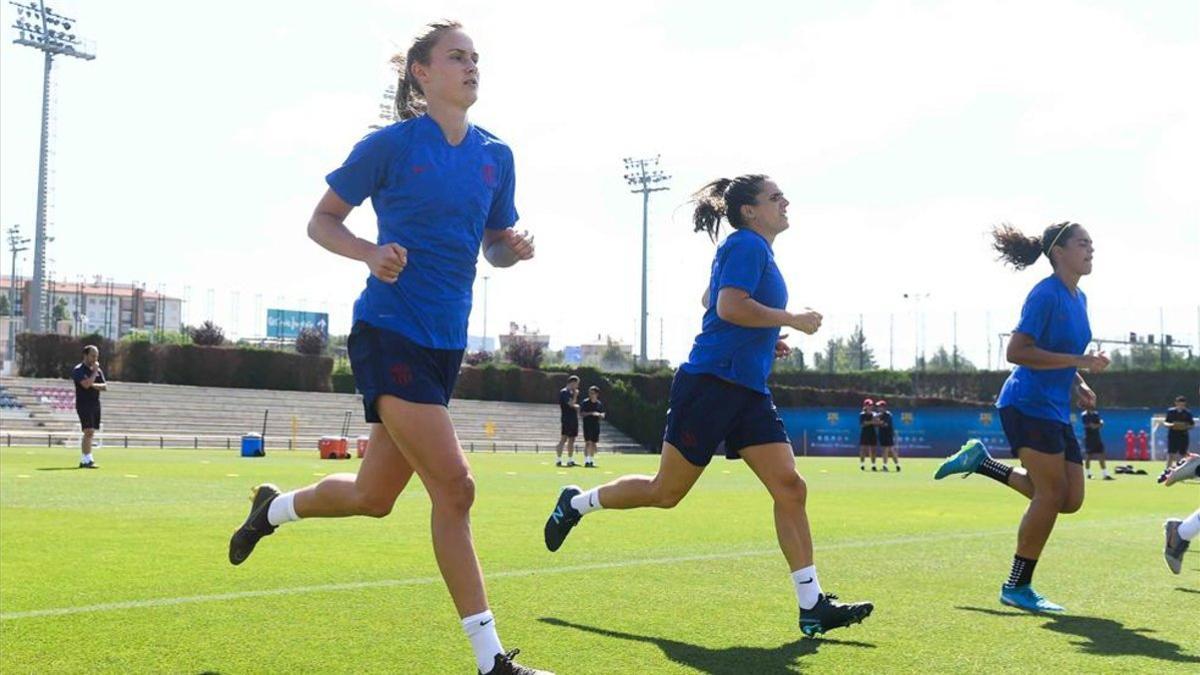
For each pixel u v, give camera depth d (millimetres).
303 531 8727
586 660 4309
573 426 25766
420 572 6457
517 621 5098
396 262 3689
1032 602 5738
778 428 5230
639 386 49156
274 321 69812
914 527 10359
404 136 4004
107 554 7156
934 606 5766
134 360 44750
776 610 5488
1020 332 6160
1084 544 9023
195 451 29750
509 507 11914
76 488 13156
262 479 15656
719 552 7793
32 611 5090
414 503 11906
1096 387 49344
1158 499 16203
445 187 3971
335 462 23141
